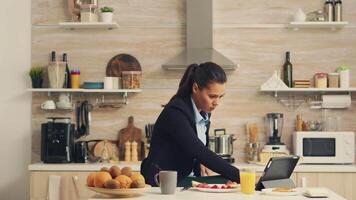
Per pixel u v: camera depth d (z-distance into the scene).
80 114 5.47
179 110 3.19
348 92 5.64
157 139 3.27
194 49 5.50
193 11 5.51
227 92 5.61
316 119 5.61
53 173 5.04
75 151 5.30
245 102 5.62
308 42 5.64
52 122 5.21
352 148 5.27
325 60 5.63
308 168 5.04
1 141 5.58
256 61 5.62
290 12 5.63
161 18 5.64
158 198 2.60
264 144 5.58
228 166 3.03
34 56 5.62
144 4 5.65
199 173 3.52
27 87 5.61
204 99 3.26
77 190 5.03
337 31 5.63
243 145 5.59
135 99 5.62
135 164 5.16
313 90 5.45
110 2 5.65
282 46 5.63
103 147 5.48
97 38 5.64
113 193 2.63
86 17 5.48
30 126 5.60
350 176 5.04
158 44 5.63
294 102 5.62
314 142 5.28
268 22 5.63
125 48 5.64
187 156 3.26
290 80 5.55
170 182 2.72
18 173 5.58
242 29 5.64
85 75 5.62
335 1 5.54
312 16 5.57
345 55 5.62
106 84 5.45
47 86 5.62
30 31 5.63
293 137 5.50
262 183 2.93
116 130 5.59
